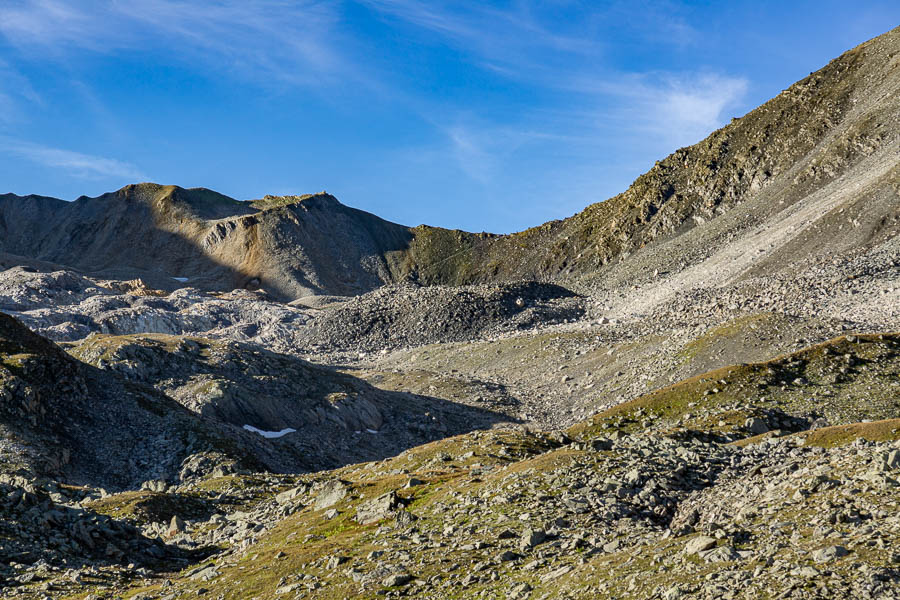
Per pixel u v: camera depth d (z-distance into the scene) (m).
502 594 32.50
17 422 112.69
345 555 44.28
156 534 68.81
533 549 37.62
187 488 92.06
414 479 61.16
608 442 57.72
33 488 68.44
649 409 100.88
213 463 117.56
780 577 24.88
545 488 48.41
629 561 31.38
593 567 32.16
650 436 59.00
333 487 65.12
